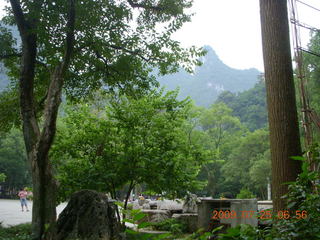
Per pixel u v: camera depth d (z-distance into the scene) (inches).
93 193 324.5
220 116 2207.2
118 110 453.1
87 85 537.0
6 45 466.3
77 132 454.9
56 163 458.0
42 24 391.5
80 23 417.7
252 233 138.6
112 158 445.7
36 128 386.3
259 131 1982.0
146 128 450.6
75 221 313.3
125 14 437.7
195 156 460.1
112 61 506.9
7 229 393.4
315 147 154.3
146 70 538.0
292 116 247.9
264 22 266.8
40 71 504.4
